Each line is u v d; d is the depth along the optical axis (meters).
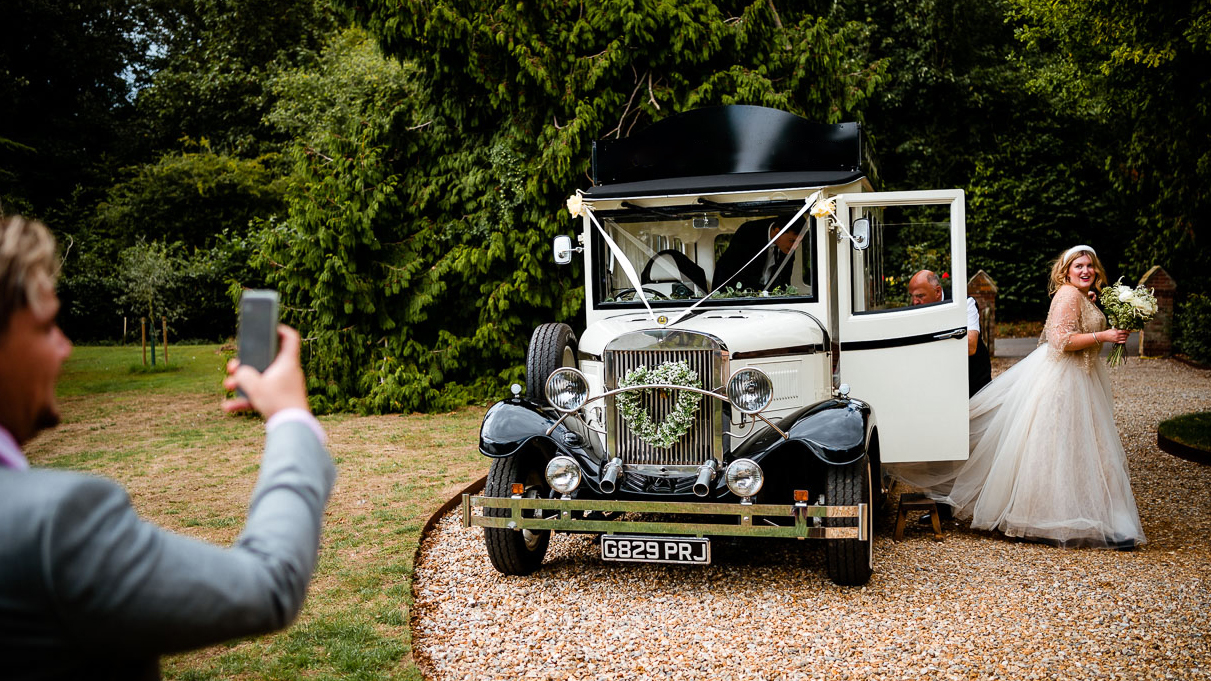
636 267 6.13
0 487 1.10
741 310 5.83
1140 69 14.47
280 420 1.34
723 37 11.43
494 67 11.29
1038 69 21.45
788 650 4.05
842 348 5.88
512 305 11.76
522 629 4.41
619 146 6.31
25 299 1.17
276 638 4.27
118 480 7.93
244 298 1.39
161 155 30.53
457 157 11.85
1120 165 17.61
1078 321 5.69
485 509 5.04
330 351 11.41
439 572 5.41
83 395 13.66
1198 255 16.66
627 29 10.89
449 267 11.60
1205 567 5.07
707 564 5.00
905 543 5.84
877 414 5.89
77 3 31.50
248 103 29.16
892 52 22.09
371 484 7.60
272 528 1.23
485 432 5.11
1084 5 12.50
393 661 4.01
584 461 5.01
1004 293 22.72
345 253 11.19
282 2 30.94
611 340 5.12
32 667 1.09
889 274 22.38
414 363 11.94
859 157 5.97
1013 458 5.84
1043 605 4.52
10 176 27.11
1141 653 3.86
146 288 17.31
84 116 31.84
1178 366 14.79
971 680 3.68
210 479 7.95
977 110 22.88
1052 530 5.60
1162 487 7.12
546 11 11.30
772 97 11.05
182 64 32.34
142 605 1.09
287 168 27.61
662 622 4.48
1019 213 22.34
